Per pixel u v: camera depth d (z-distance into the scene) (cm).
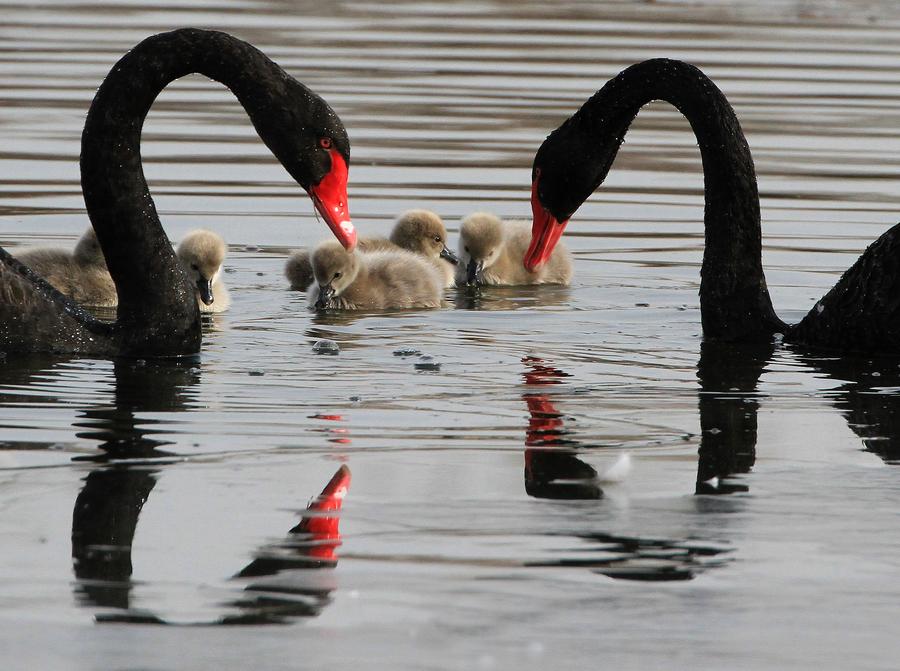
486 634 625
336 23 3309
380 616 639
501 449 917
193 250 1457
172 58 1191
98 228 1201
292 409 1024
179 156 2220
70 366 1148
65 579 674
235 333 1348
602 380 1146
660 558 712
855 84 2736
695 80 1348
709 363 1220
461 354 1253
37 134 2259
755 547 729
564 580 682
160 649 602
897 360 1230
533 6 3644
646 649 613
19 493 800
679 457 902
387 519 766
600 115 1393
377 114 2434
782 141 2328
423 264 1576
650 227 1892
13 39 3028
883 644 620
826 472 867
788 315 1459
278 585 671
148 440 923
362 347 1281
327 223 1180
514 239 1736
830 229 1856
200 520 759
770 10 3609
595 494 817
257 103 1180
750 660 604
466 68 2803
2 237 1733
